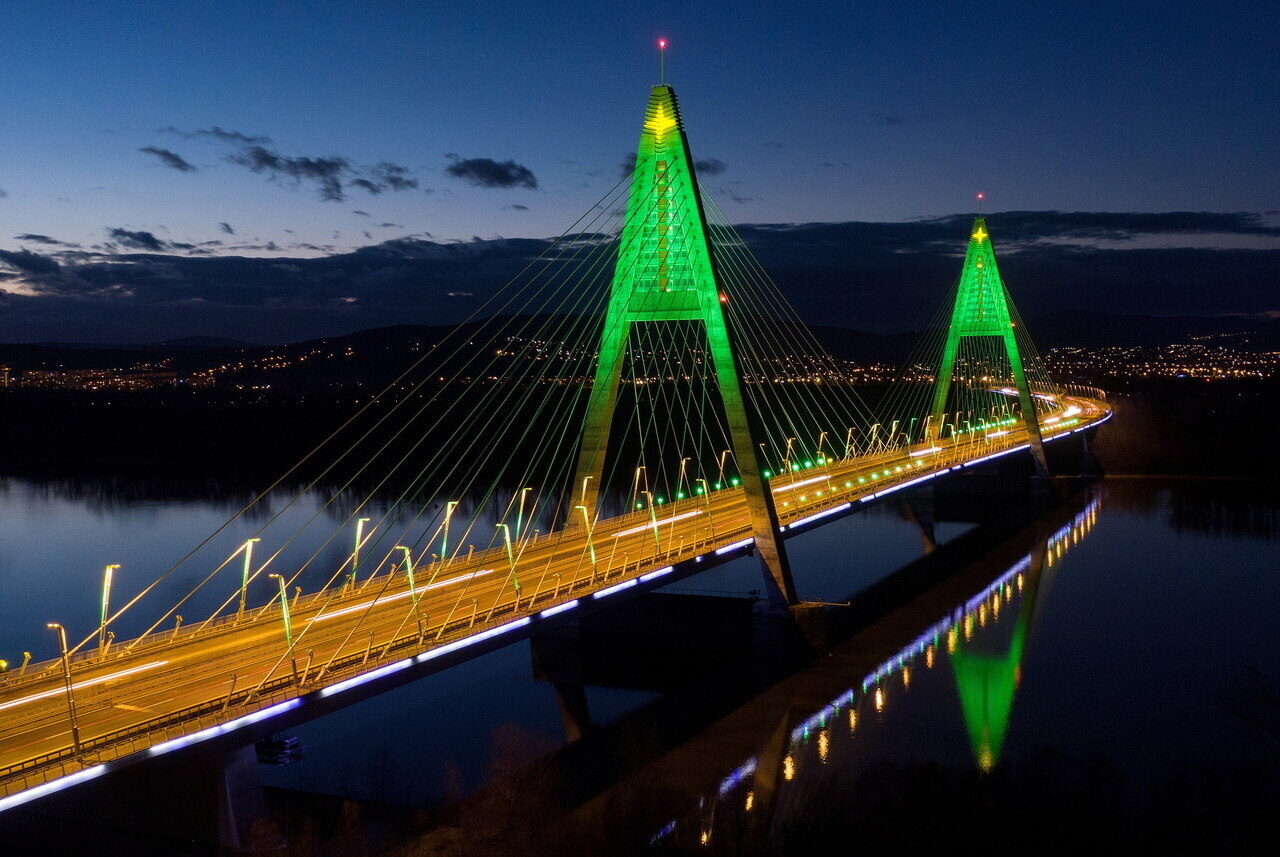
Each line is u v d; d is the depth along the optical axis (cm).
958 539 12644
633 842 4653
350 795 5234
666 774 5516
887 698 6712
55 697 4531
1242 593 9588
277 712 4256
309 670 4659
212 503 16312
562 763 5700
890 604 9344
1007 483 15150
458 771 5553
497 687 7119
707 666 7500
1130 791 5138
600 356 8294
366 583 6762
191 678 4756
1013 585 10025
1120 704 6594
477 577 6900
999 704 6600
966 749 5825
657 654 7819
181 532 13812
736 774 5509
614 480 17012
